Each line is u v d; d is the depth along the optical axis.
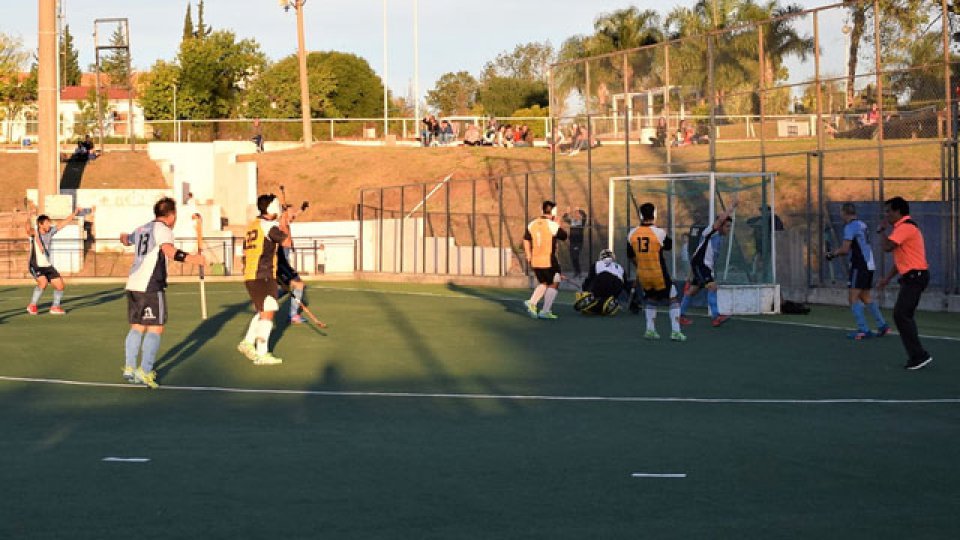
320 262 49.31
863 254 18.98
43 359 17.48
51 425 11.38
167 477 8.77
